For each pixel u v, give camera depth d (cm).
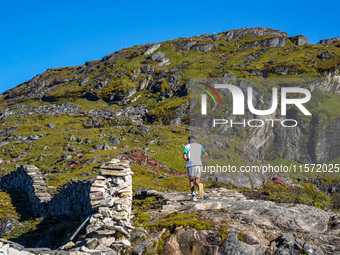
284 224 846
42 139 7012
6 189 2627
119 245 760
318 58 14150
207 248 777
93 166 4375
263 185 1897
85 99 13738
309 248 741
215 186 1838
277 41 18562
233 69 13788
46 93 15288
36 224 1419
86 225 870
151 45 19138
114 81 14362
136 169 4128
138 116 10594
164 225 852
